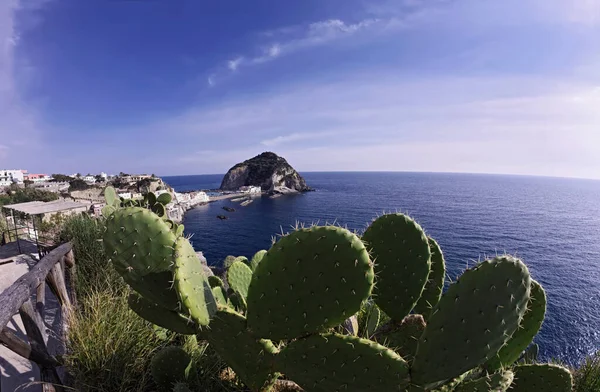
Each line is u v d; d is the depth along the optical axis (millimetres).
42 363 2088
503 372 1488
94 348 2148
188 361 2045
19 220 8797
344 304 1280
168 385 2021
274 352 1509
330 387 1328
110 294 2895
